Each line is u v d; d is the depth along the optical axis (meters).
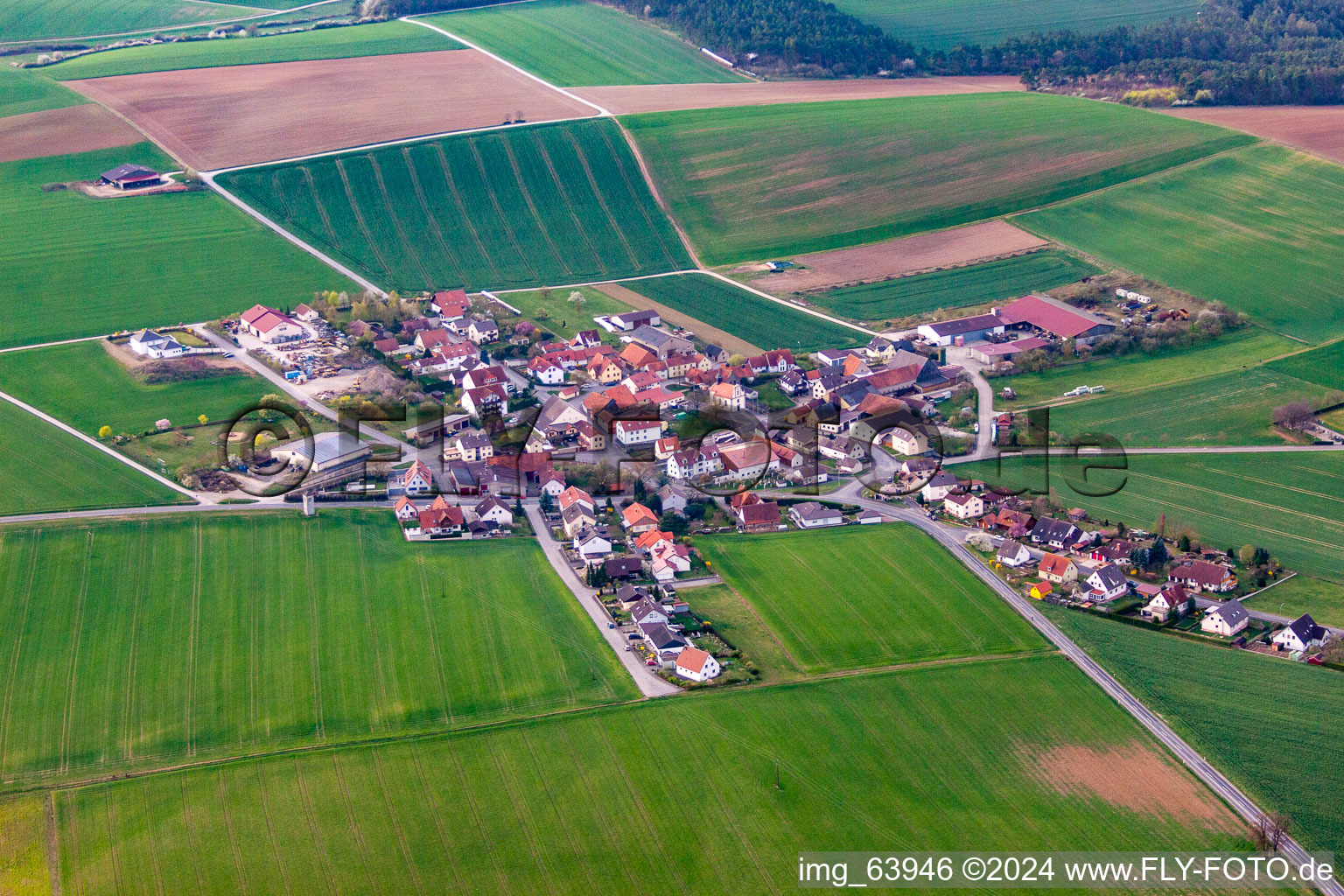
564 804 138.25
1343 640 167.38
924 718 153.00
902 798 140.00
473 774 142.50
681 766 144.12
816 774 143.12
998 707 155.12
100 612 172.00
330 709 153.50
